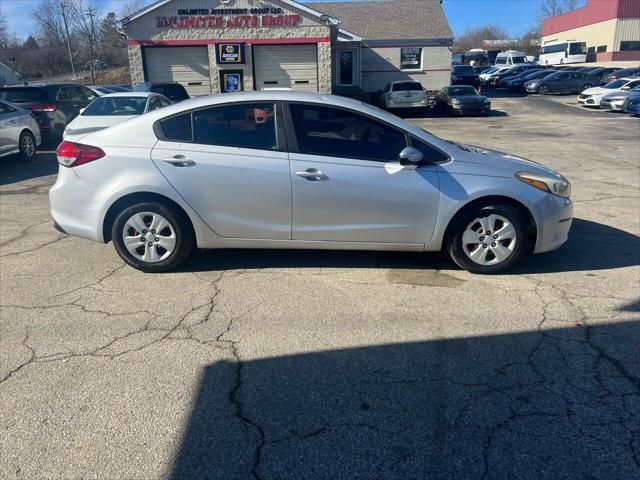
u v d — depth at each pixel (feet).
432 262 16.70
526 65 146.20
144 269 15.69
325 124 14.97
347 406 9.68
